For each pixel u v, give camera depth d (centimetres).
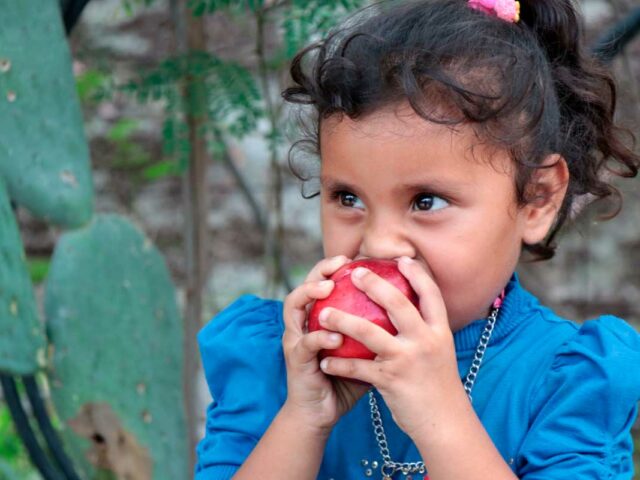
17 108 262
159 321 284
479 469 161
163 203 490
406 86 165
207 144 300
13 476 307
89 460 275
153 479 280
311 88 184
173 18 293
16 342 259
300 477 171
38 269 449
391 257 169
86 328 272
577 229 255
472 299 173
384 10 192
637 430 395
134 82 295
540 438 175
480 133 168
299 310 172
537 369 182
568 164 194
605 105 207
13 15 261
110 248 277
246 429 189
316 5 259
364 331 161
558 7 196
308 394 170
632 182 315
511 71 174
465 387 182
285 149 395
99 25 427
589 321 186
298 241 466
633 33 281
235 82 282
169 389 285
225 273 473
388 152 166
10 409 278
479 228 170
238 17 338
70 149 269
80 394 272
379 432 185
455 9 184
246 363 194
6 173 263
